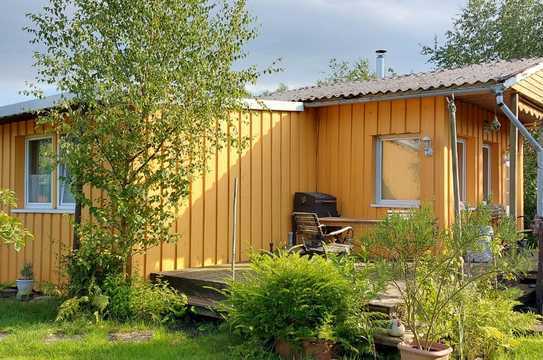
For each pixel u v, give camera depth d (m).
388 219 5.30
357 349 5.70
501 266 5.40
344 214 10.25
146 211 7.69
